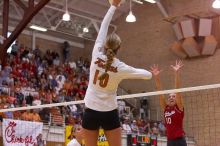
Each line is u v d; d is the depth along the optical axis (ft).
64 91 74.74
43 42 90.58
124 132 64.54
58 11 85.56
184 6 83.05
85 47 98.73
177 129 26.66
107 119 13.79
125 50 92.27
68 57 92.94
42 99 65.21
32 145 49.98
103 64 13.84
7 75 67.41
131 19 74.13
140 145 62.69
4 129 48.11
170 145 26.78
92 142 14.01
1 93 60.49
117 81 13.93
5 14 71.26
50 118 57.93
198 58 80.28
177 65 27.04
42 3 65.62
